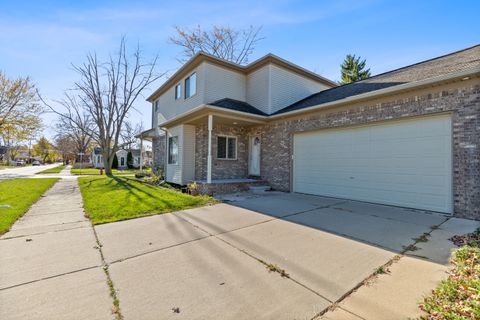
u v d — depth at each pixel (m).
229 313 2.15
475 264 2.95
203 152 10.83
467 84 5.34
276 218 5.43
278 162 10.05
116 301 2.32
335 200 7.68
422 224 4.93
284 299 2.36
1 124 22.86
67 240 3.99
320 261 3.21
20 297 2.38
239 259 3.27
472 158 5.26
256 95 11.51
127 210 6.05
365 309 2.19
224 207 6.59
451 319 1.96
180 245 3.79
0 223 4.76
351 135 7.64
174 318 2.09
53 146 54.91
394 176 6.62
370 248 3.66
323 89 13.47
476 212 5.21
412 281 2.67
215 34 20.44
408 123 6.36
